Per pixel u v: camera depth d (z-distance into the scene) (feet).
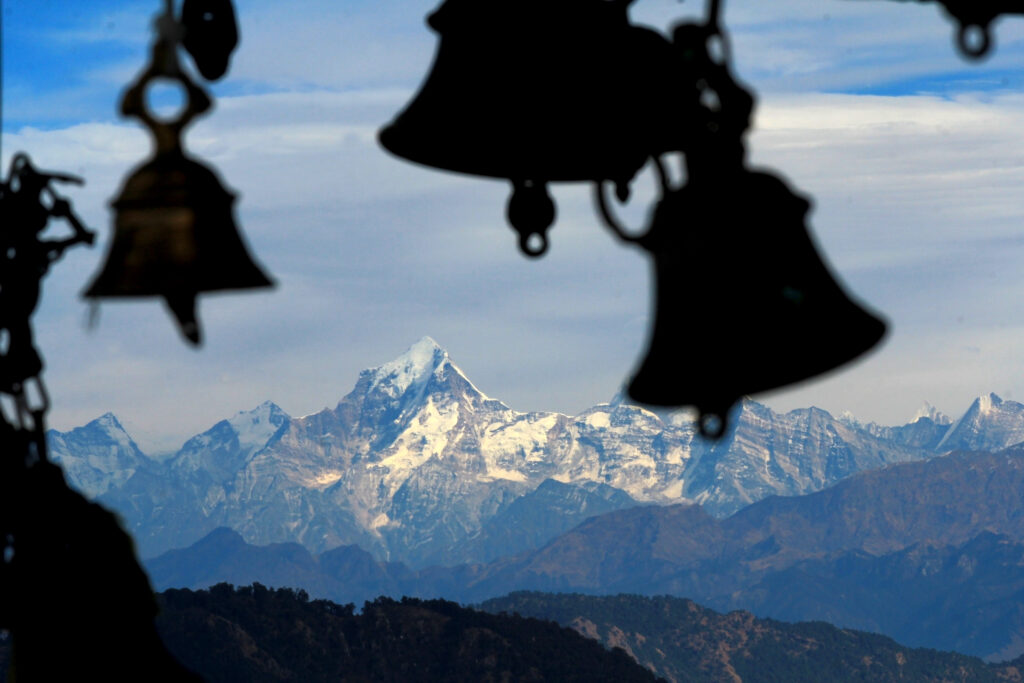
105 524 59.82
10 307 61.21
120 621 58.85
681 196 43.62
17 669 58.90
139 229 47.09
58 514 59.52
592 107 58.59
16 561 59.26
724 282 41.98
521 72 58.49
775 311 41.70
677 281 42.86
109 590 58.85
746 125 42.39
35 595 58.49
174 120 46.52
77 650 58.08
